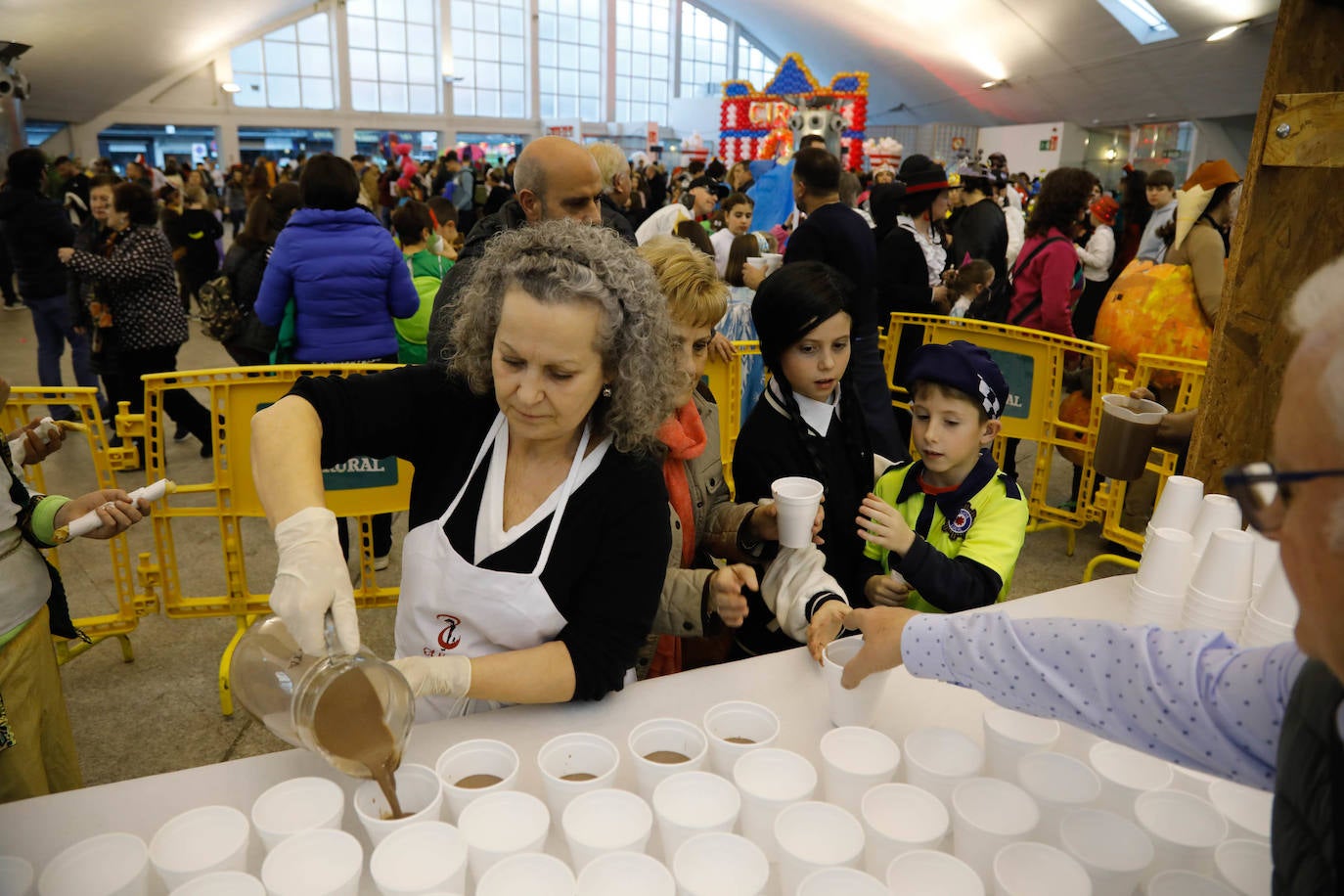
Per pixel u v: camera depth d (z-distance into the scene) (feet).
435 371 4.54
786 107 62.39
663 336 4.06
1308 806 2.03
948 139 88.63
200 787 3.69
